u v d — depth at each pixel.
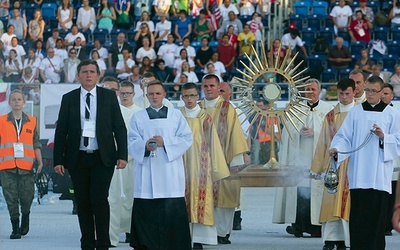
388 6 30.45
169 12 29.34
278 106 19.53
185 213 11.20
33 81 25.55
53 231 14.77
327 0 30.72
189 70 25.92
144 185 11.11
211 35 28.61
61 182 20.48
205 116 12.97
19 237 13.82
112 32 28.81
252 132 18.66
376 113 10.94
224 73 26.47
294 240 13.77
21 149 13.98
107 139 11.03
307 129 13.92
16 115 14.15
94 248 11.26
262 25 28.19
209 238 12.66
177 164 11.20
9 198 13.82
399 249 12.62
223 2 29.17
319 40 28.19
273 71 13.77
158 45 28.20
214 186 13.14
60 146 11.12
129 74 25.72
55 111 21.56
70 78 25.64
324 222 12.62
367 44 28.66
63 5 29.19
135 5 29.78
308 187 14.10
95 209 10.98
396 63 28.00
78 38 26.81
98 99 11.09
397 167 14.26
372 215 10.87
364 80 13.36
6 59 25.38
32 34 28.48
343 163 12.49
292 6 31.31
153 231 11.07
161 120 11.18
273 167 13.30
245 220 16.77
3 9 28.72
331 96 23.09
